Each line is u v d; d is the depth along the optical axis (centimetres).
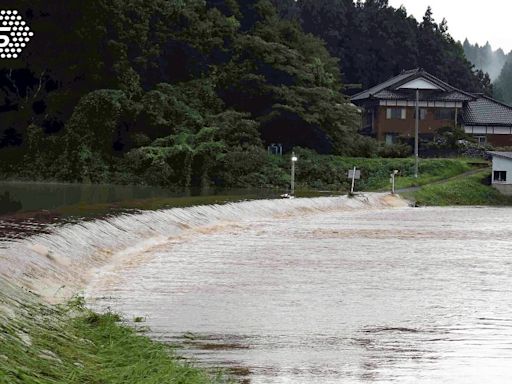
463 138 8362
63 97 6400
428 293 1903
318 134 7250
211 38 7194
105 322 1385
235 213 3778
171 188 5862
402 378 1158
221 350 1298
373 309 1688
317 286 1972
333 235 3284
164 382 1050
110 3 6397
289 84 7262
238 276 2095
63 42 6366
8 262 1702
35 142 6128
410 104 8644
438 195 6384
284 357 1263
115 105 6106
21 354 1014
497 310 1700
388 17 12088
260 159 6462
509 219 4528
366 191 6378
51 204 3609
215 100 6912
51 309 1418
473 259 2591
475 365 1238
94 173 6003
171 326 1470
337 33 11462
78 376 1010
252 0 7988
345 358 1268
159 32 6900
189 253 2511
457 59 12850
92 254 2184
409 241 3130
